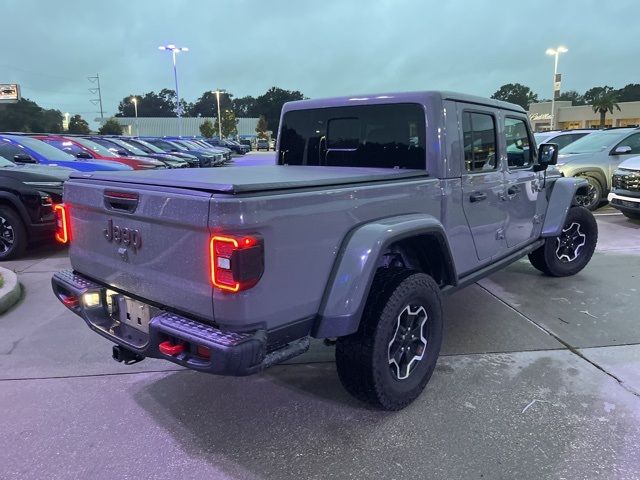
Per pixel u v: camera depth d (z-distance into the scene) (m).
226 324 2.35
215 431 3.01
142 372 3.77
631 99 109.00
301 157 4.43
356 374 2.95
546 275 6.06
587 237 5.95
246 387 3.53
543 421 3.05
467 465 2.67
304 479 2.58
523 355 3.95
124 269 2.85
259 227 2.28
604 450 2.77
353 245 2.71
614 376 3.60
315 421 3.10
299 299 2.54
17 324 4.70
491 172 4.05
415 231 2.99
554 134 13.66
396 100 3.65
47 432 3.00
